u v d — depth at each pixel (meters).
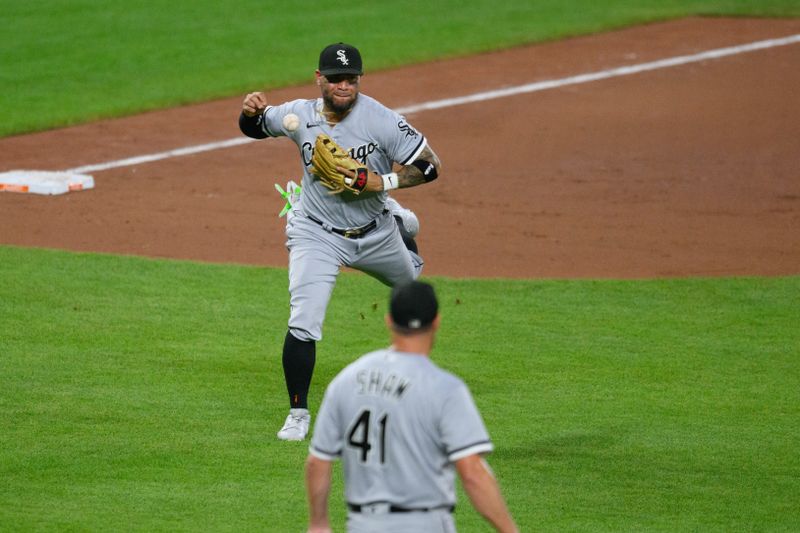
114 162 61.84
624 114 69.62
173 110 71.75
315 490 19.42
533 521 26.47
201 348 38.19
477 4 95.06
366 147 30.89
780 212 53.84
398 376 18.84
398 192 56.94
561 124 68.06
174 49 83.56
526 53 83.12
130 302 42.34
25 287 43.44
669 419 32.88
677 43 84.81
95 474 28.72
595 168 60.41
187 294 43.38
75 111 70.94
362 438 18.94
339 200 31.20
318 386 35.44
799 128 66.19
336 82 29.91
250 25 89.12
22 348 37.56
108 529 25.64
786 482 28.81
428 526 18.80
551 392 34.81
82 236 50.25
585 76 77.50
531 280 45.44
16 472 28.72
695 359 37.66
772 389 35.19
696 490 28.30
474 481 18.41
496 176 59.31
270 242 50.06
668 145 63.91
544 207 54.72
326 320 41.09
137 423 32.03
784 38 85.12
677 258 48.09
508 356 37.81
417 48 83.81
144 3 94.25
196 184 58.19
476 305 42.69
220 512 26.70
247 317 41.25
